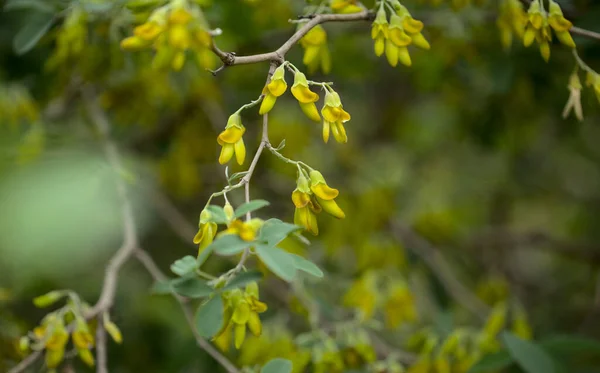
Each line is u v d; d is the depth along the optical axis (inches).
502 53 133.9
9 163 112.9
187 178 162.1
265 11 133.6
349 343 103.7
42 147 128.6
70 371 95.6
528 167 229.3
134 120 145.8
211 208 65.4
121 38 109.7
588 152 233.0
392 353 116.7
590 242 235.6
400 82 221.5
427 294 167.8
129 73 131.7
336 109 70.8
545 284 219.9
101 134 138.4
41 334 90.7
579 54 124.6
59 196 58.9
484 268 205.8
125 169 129.0
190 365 147.1
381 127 228.2
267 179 172.2
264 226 63.2
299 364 100.3
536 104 155.8
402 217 199.0
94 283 158.6
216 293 69.7
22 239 58.2
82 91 145.1
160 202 154.0
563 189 240.8
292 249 105.3
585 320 192.5
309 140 174.4
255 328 71.0
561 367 106.4
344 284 139.7
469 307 155.6
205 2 62.2
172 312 162.2
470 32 128.9
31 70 138.9
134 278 173.3
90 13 105.3
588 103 109.2
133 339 158.1
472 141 182.2
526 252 253.8
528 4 89.8
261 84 164.2
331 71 167.9
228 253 59.7
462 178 246.7
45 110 145.6
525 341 103.3
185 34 59.5
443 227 195.2
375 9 85.9
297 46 148.9
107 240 127.2
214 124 155.6
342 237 161.0
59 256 62.0
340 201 163.6
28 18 123.1
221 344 75.8
